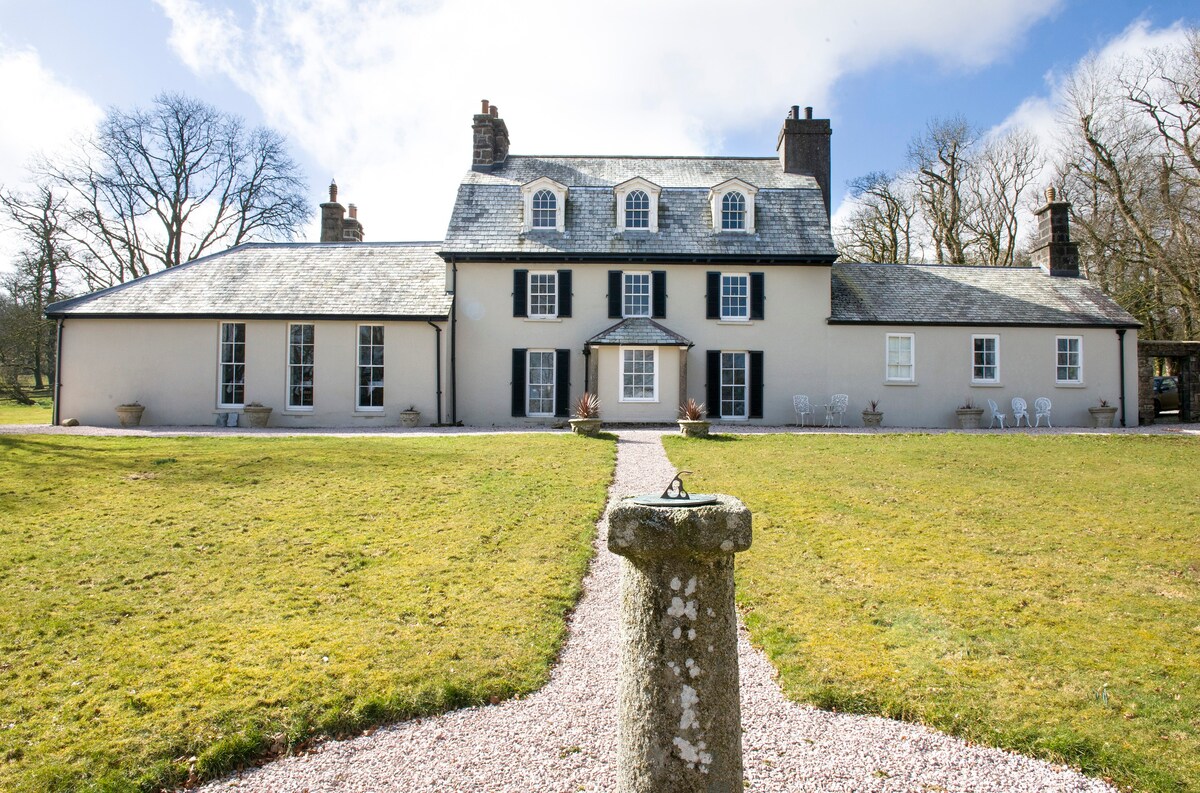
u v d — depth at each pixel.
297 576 7.00
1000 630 5.73
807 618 6.02
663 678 2.67
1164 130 28.81
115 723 4.21
